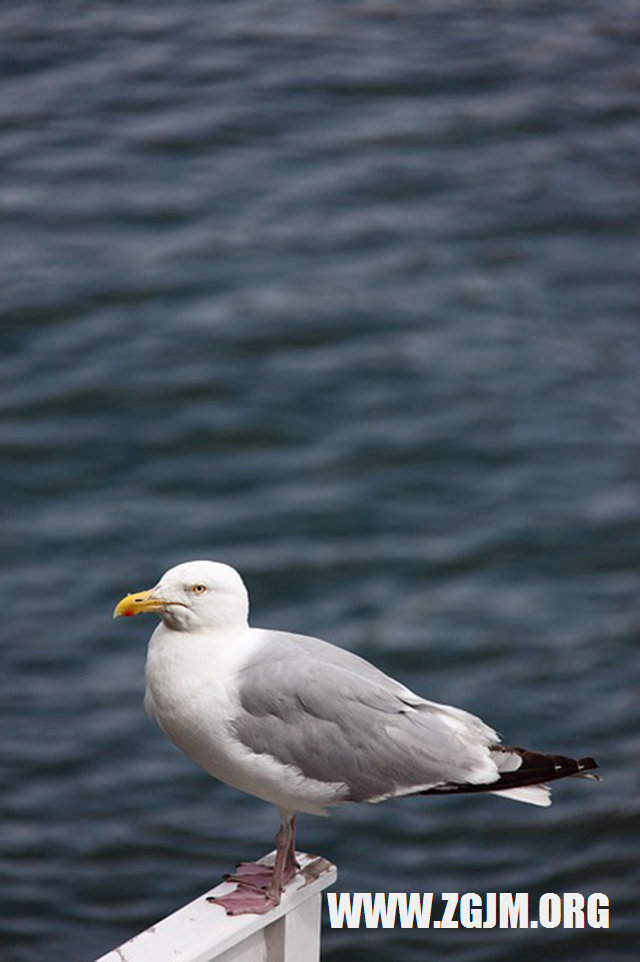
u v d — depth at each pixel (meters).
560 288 25.59
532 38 33.22
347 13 34.22
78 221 26.77
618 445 22.11
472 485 21.31
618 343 24.34
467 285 25.52
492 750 7.09
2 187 27.70
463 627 18.72
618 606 19.19
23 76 31.33
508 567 19.88
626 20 34.12
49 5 34.19
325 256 26.05
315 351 23.75
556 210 27.58
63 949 14.13
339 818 15.87
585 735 16.98
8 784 16.16
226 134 29.45
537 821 15.85
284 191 27.84
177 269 25.45
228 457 21.69
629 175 28.67
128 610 6.85
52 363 23.33
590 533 20.44
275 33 33.16
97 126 29.62
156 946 6.25
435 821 15.86
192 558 19.78
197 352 23.56
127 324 24.19
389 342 24.03
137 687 17.61
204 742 6.89
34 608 18.84
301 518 20.59
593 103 30.91
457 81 31.52
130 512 20.64
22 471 21.33
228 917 6.49
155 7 34.19
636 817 15.81
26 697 17.41
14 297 24.61
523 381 23.30
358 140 29.44
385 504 20.91
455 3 34.78
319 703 6.86
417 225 27.03
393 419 22.44
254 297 24.84
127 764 16.52
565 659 18.19
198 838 15.52
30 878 14.97
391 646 18.38
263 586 19.44
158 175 28.20
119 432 22.05
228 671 6.88
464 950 14.13
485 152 29.22
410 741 6.93
